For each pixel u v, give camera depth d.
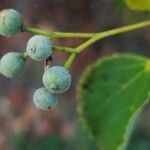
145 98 0.19
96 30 0.33
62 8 0.34
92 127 0.21
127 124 0.19
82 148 0.34
